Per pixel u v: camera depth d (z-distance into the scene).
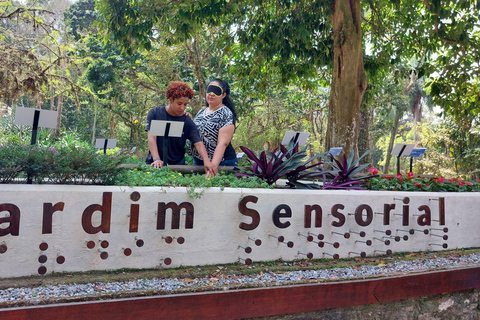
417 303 3.43
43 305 2.17
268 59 9.84
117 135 29.66
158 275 2.84
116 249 2.86
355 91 8.07
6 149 2.84
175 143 4.10
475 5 8.49
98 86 19.67
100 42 18.97
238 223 3.32
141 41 9.38
